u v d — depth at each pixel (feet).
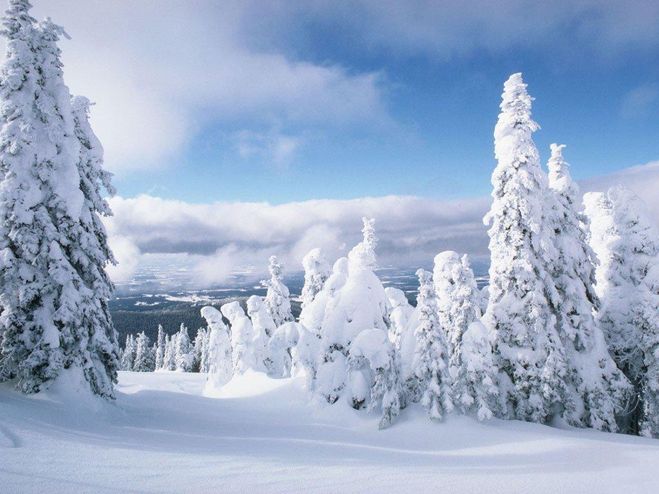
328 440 48.06
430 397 53.11
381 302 70.23
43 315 51.49
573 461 37.37
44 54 56.49
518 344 64.13
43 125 54.85
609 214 86.17
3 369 51.42
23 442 29.45
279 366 111.96
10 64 53.21
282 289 134.10
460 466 35.22
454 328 62.90
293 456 35.70
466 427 50.26
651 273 69.05
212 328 111.75
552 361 60.59
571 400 61.62
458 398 54.13
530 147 66.74
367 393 61.41
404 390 58.34
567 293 66.13
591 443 43.50
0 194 50.78
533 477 31.68
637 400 71.72
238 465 29.73
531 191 66.74
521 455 40.22
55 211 55.31
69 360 52.03
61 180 55.42
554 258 65.92
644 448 41.78
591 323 65.82
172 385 123.44
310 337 70.85
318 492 25.12
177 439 41.78
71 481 22.81
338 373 64.44
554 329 62.85
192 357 274.16
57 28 57.47
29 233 51.60
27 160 53.11
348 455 38.34
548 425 61.52
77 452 28.84
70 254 57.06
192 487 24.04
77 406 48.83
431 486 28.02
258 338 109.19
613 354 76.18
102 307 60.85
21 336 50.42
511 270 65.82
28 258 50.88
